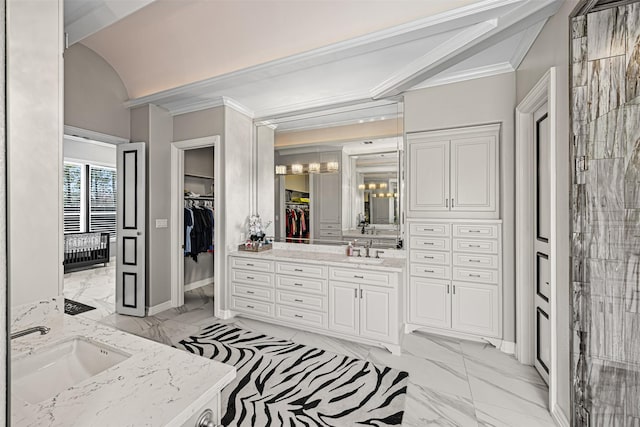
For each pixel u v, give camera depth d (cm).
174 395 81
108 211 728
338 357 256
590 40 143
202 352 263
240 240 372
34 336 112
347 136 349
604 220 141
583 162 147
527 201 245
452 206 288
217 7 231
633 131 132
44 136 114
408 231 302
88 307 383
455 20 196
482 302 272
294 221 373
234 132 362
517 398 201
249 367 239
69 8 189
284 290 316
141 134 362
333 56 244
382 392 207
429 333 304
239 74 281
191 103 357
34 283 112
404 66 269
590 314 146
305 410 189
